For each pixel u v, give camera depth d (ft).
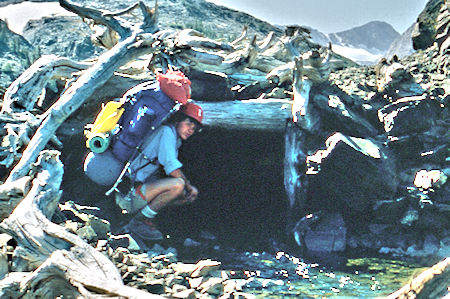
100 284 11.02
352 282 16.39
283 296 14.99
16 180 17.04
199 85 22.29
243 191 21.79
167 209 20.84
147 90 18.29
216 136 22.02
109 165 18.40
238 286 15.19
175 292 13.88
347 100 23.04
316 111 22.50
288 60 27.55
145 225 18.72
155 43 22.18
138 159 18.26
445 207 20.10
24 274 12.62
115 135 18.34
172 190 18.24
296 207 20.80
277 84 24.26
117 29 23.53
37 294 11.75
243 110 21.99
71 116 21.85
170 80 18.19
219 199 21.59
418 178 20.79
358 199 20.30
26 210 14.10
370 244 19.80
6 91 22.41
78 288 11.19
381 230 20.16
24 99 21.93
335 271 17.46
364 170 20.12
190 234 19.92
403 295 10.09
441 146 21.40
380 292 15.58
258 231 20.57
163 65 22.49
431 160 21.22
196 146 21.94
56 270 11.72
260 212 21.39
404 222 20.16
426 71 25.85
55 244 13.21
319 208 20.70
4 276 12.60
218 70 22.91
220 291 14.51
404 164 21.50
